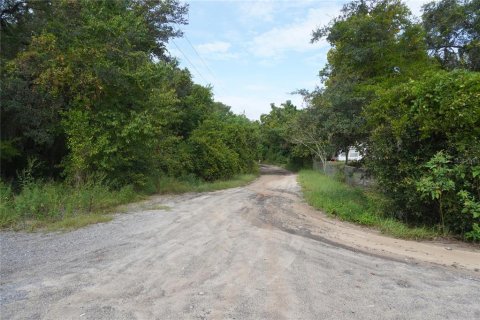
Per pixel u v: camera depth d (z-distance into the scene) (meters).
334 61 15.97
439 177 8.09
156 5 21.84
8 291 4.48
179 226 8.77
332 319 3.80
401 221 9.63
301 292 4.54
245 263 5.73
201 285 4.73
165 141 17.70
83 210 10.55
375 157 10.03
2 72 12.63
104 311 3.92
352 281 5.00
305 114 18.98
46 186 11.62
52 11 14.01
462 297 4.50
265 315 3.87
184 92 26.55
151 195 16.12
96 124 13.65
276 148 65.12
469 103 7.80
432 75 9.00
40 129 13.38
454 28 18.12
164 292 4.48
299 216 10.86
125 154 14.61
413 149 9.27
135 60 14.99
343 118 14.62
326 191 15.53
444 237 8.20
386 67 14.00
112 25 13.99
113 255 6.11
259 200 14.86
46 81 12.25
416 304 4.24
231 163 28.14
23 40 14.21
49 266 5.50
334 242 7.49
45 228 8.30
